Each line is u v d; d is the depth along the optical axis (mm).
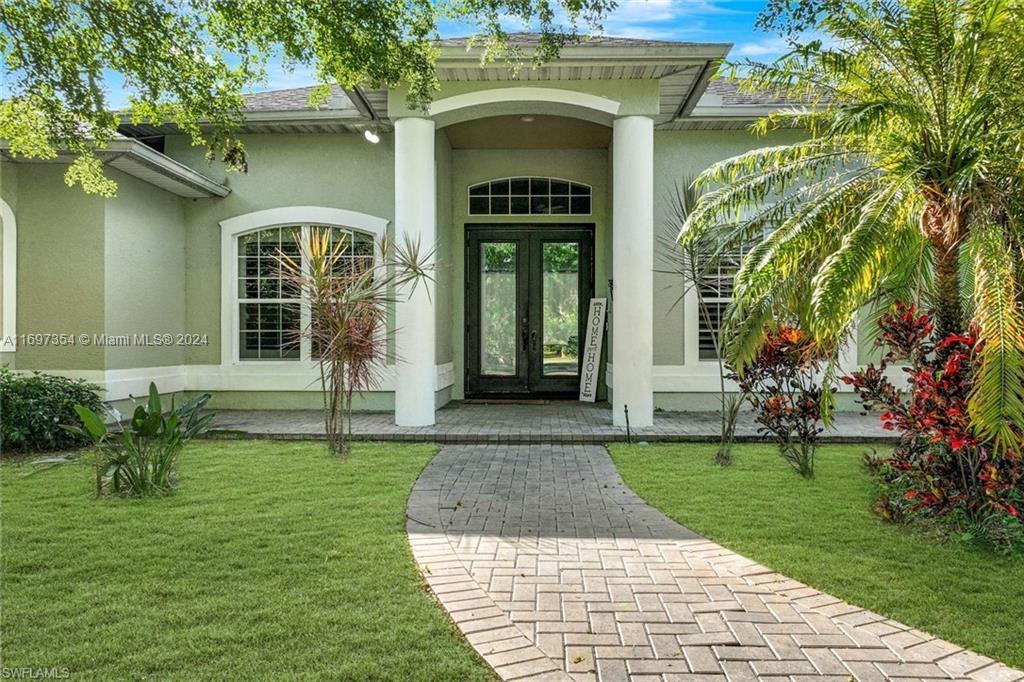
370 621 3307
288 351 11250
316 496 5703
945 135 5430
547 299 12594
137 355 9898
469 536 4723
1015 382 4156
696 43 7992
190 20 6797
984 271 4559
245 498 5609
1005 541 4430
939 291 5566
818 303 4875
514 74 8445
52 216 9172
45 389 7773
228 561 4105
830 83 6547
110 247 9242
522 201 12430
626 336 8938
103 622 3271
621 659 2990
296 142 11172
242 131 11039
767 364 6570
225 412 10828
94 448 7117
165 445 6141
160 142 11234
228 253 11180
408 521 5047
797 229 5637
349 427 7637
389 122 10219
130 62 6691
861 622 3363
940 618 3391
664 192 10914
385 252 7805
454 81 8789
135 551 4270
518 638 3178
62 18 6434
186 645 3039
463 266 12461
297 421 9766
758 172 6613
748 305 6012
